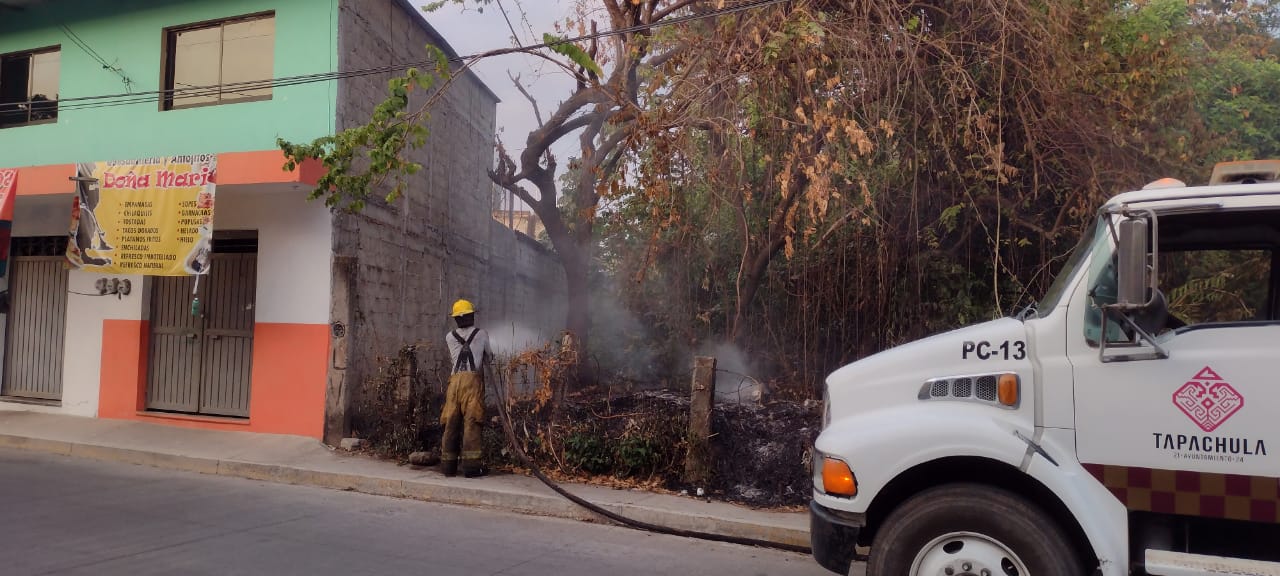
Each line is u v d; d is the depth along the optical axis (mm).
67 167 10664
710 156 8555
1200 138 8906
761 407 8930
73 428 10727
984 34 8508
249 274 10992
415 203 12867
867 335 9477
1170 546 3857
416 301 12875
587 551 6277
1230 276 4293
